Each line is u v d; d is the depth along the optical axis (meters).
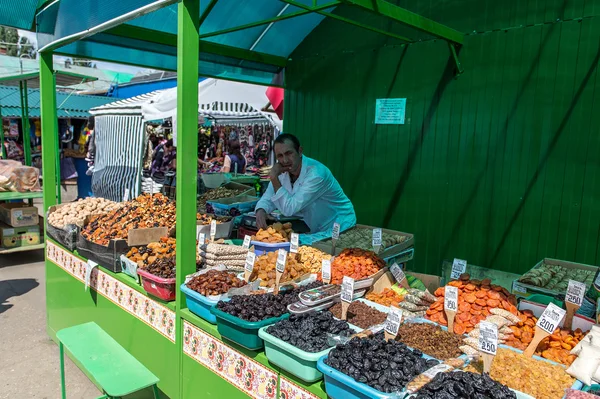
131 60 5.05
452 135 4.57
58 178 5.57
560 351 2.23
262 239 4.05
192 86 2.88
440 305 2.65
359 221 5.46
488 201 4.38
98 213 4.86
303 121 5.97
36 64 20.55
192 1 2.79
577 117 3.80
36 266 7.46
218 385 2.71
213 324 2.75
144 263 3.49
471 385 1.72
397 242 4.47
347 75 5.41
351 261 3.35
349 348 2.04
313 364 2.09
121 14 3.29
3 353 4.45
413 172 4.91
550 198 4.00
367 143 5.29
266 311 2.49
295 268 3.22
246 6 4.59
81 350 3.19
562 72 3.86
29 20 4.55
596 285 2.81
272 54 5.88
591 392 1.86
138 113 8.88
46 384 3.91
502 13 4.14
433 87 4.67
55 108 4.80
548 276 3.48
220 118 12.82
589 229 3.80
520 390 1.85
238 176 10.34
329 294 2.76
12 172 7.74
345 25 5.35
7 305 5.73
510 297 2.68
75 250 4.27
